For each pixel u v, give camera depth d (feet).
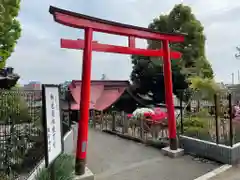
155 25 63.67
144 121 31.78
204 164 21.22
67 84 61.98
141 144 29.89
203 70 54.90
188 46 58.23
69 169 16.75
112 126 38.81
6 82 34.73
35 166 16.98
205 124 26.66
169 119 24.73
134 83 70.33
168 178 18.47
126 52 22.29
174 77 57.77
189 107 34.01
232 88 37.63
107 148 28.32
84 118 18.67
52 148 15.19
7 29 40.14
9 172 16.03
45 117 14.40
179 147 25.38
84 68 18.93
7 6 39.29
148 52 23.86
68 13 17.71
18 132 19.42
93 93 61.62
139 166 21.57
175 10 60.49
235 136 23.40
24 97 23.62
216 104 22.75
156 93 68.13
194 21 59.11
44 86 14.70
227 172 18.92
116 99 59.98
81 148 18.44
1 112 19.85
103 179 18.79
